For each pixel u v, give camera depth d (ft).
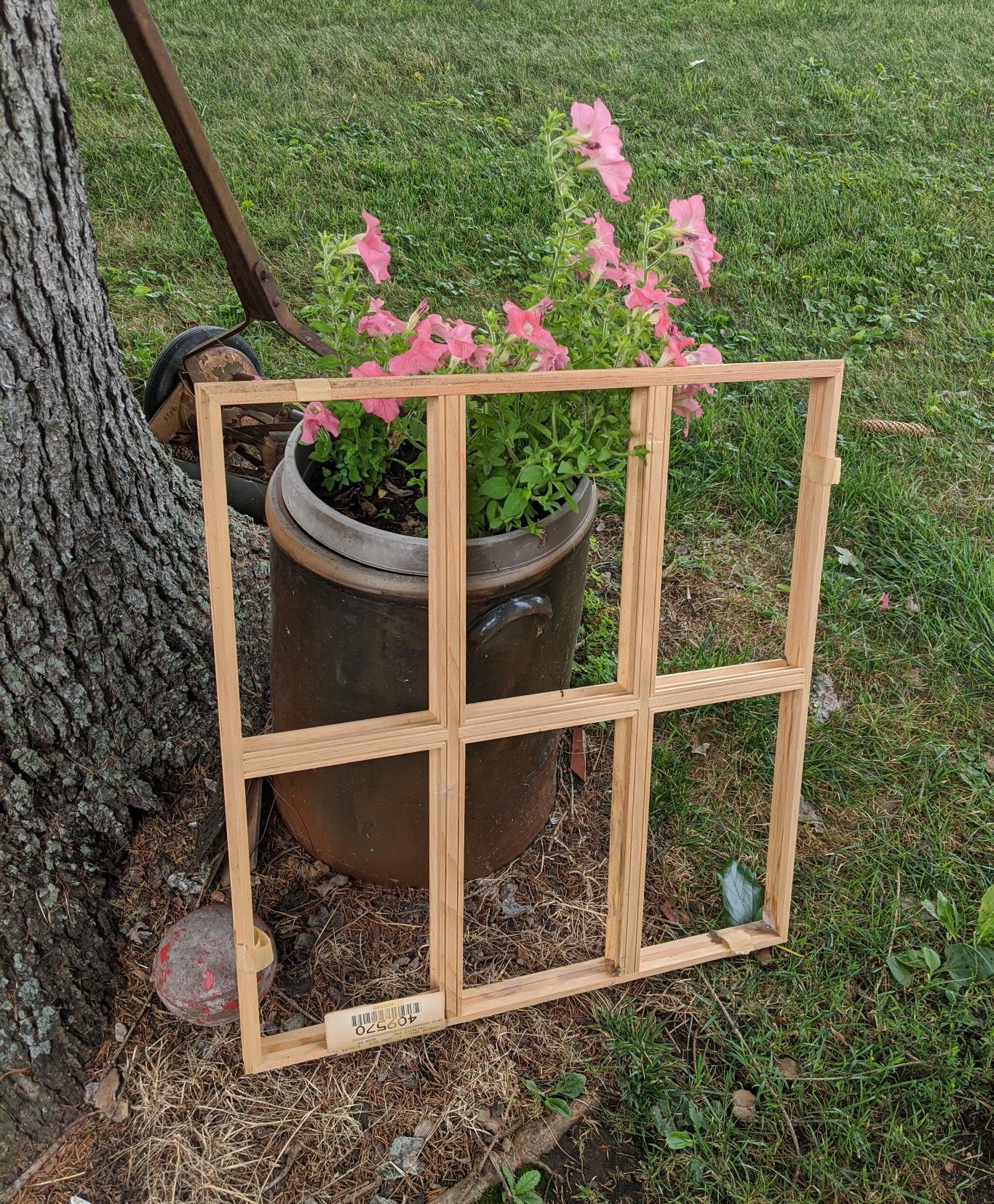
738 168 16.81
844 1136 5.23
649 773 5.68
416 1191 4.94
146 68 6.01
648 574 5.41
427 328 4.89
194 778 6.52
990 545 9.43
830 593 8.76
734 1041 5.69
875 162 17.57
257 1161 4.97
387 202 14.42
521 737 5.75
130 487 6.21
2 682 5.46
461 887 5.38
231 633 4.63
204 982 5.23
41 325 5.35
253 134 15.99
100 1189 4.83
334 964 5.90
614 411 5.47
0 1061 4.99
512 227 14.16
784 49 22.68
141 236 12.82
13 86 5.00
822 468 5.67
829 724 7.72
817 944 6.26
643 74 20.70
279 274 12.25
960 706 7.90
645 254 5.54
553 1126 5.23
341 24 21.98
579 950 6.17
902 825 7.02
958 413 11.20
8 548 5.36
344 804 5.82
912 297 13.64
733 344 12.15
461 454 4.75
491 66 20.31
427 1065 5.45
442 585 4.89
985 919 6.15
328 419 5.25
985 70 22.20
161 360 8.61
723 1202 5.02
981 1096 5.49
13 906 5.28
